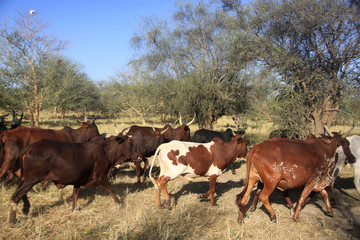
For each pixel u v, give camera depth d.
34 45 17.27
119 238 4.58
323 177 5.52
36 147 5.13
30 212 5.50
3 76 16.45
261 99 12.63
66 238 4.53
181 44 15.65
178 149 6.07
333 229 5.15
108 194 6.73
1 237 4.51
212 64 14.03
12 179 7.44
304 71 10.12
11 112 18.00
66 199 6.31
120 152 6.43
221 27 14.91
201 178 8.50
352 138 6.74
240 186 7.84
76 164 5.41
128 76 25.70
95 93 35.12
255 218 5.50
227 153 6.43
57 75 19.97
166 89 15.14
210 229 5.04
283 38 10.80
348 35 9.62
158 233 4.77
